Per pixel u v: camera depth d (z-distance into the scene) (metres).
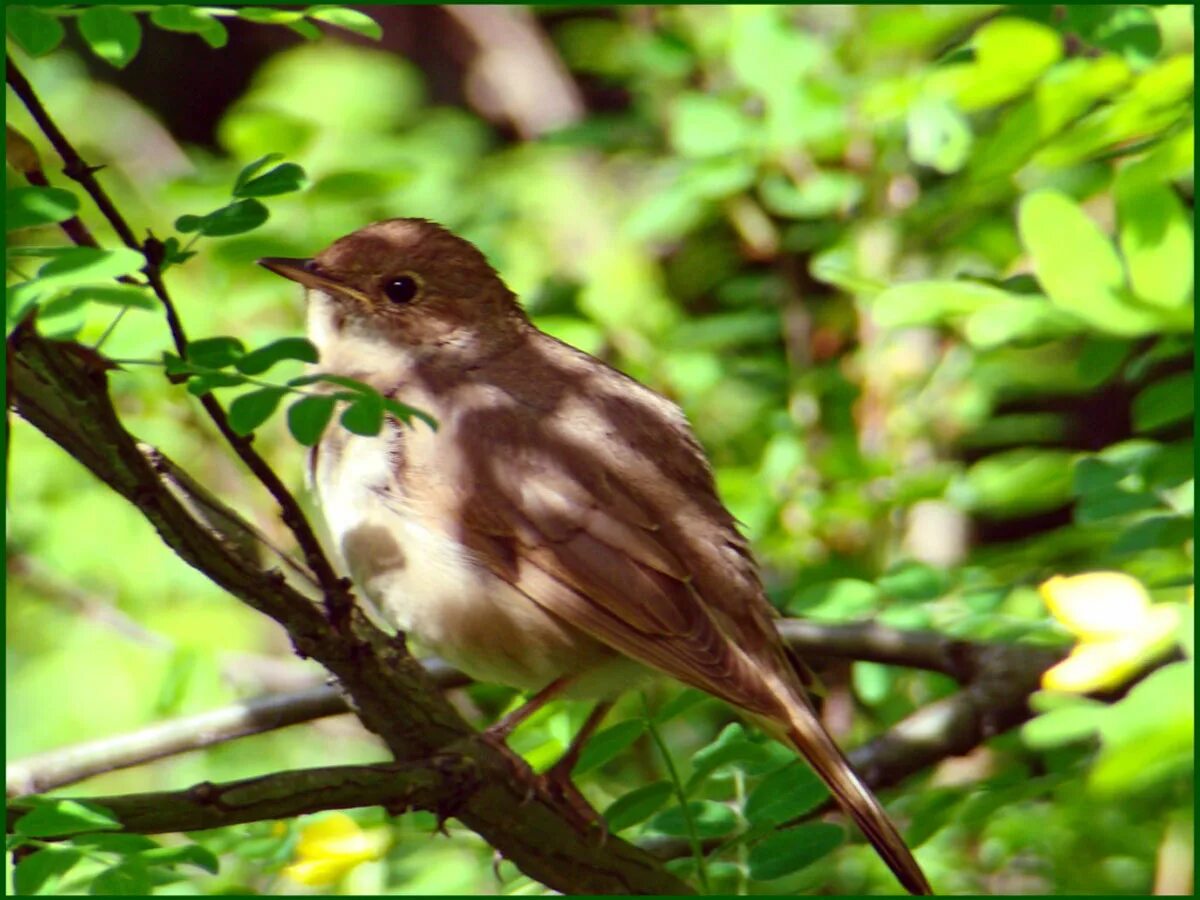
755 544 10.75
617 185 13.78
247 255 9.77
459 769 7.20
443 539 8.34
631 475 8.44
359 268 9.17
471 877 8.52
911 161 11.32
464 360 9.01
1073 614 5.29
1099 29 7.80
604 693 8.53
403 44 16.50
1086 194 9.82
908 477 10.82
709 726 11.19
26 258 5.53
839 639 9.52
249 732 8.80
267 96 13.37
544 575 8.20
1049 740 4.84
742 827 7.69
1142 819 8.75
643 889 7.87
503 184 12.67
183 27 6.22
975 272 10.16
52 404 6.04
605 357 11.66
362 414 5.26
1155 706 4.78
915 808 8.95
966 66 7.90
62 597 11.31
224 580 6.57
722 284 13.27
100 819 6.02
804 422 11.19
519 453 8.41
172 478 7.07
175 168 13.39
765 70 10.37
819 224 11.84
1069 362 11.73
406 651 7.38
